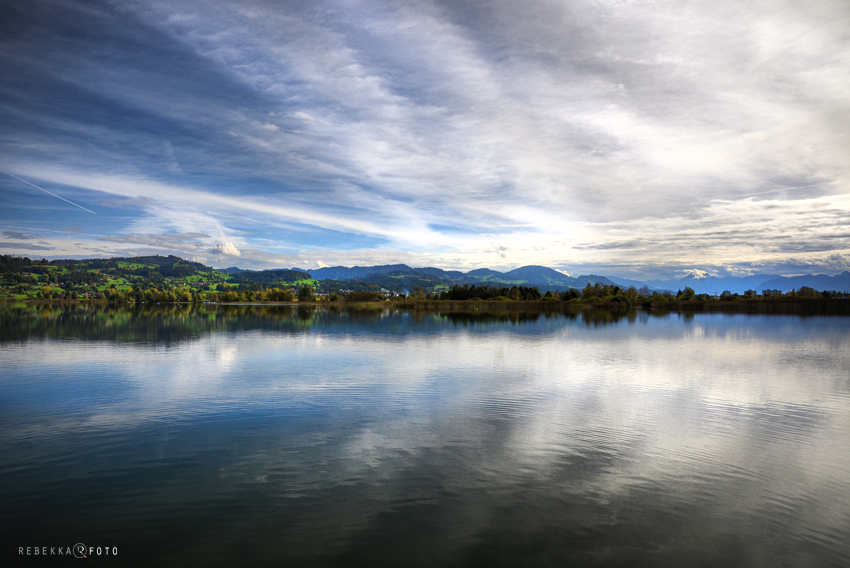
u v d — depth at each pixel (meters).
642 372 29.58
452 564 8.76
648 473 13.16
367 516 10.51
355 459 13.90
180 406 20.03
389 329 65.38
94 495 11.48
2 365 30.72
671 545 9.53
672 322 89.75
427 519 10.41
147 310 132.75
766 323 86.56
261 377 26.83
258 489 11.82
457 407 20.17
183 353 37.16
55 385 24.27
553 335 57.38
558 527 10.16
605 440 15.94
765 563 8.97
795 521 10.60
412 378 26.78
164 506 10.94
